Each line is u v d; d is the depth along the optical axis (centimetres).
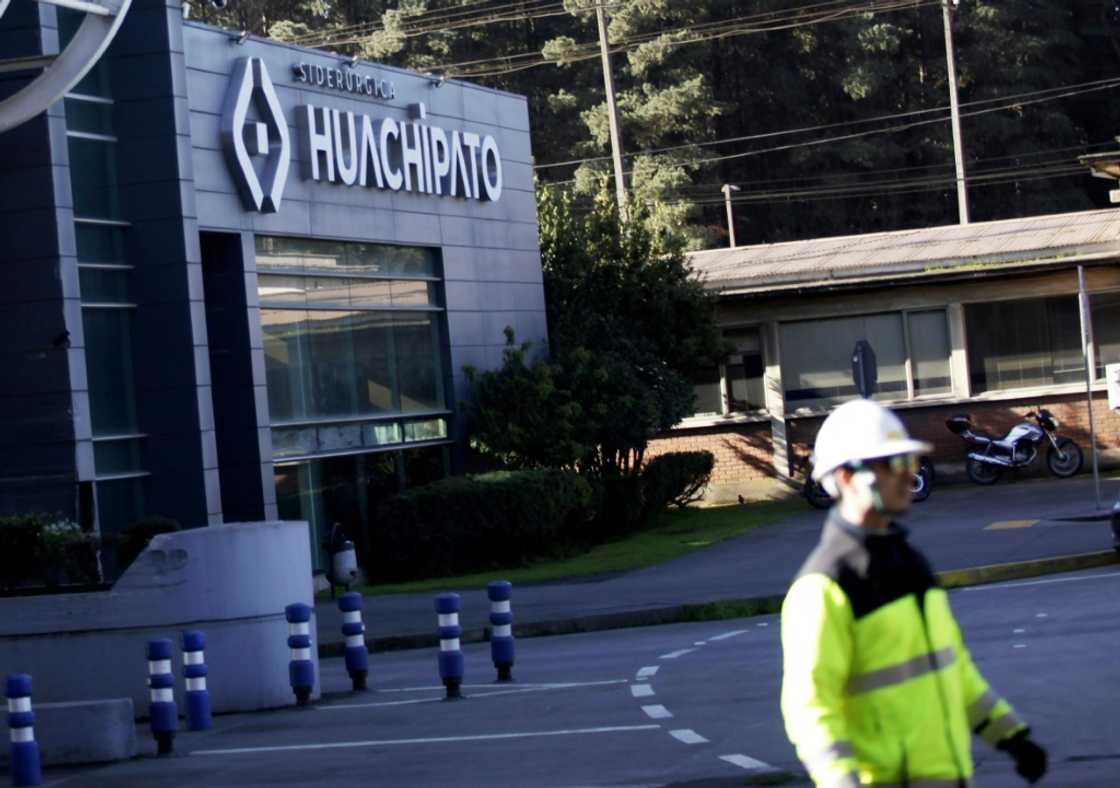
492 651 1903
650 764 1253
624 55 7769
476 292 3828
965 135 7831
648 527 4022
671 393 4141
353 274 3456
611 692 1683
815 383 4728
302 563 1923
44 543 2083
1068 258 4481
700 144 7638
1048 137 7969
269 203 3162
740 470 4769
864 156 7731
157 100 2938
